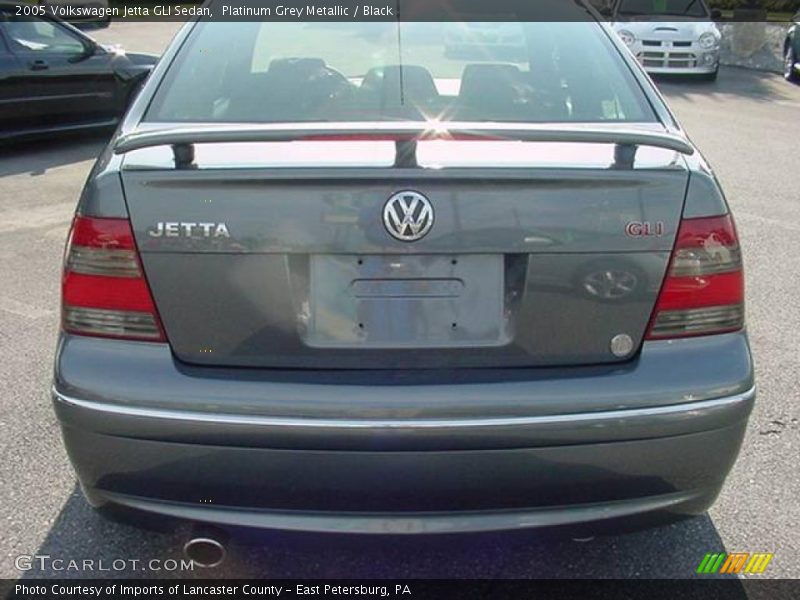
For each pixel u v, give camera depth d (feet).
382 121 7.57
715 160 24.40
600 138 6.59
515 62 8.62
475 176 5.91
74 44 26.13
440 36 8.91
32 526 7.99
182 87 8.02
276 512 6.21
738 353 6.37
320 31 8.95
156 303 6.13
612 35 9.21
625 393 6.11
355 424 5.94
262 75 8.27
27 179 21.89
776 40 47.47
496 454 6.04
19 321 12.73
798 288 14.48
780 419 10.06
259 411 5.97
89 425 6.11
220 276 6.04
